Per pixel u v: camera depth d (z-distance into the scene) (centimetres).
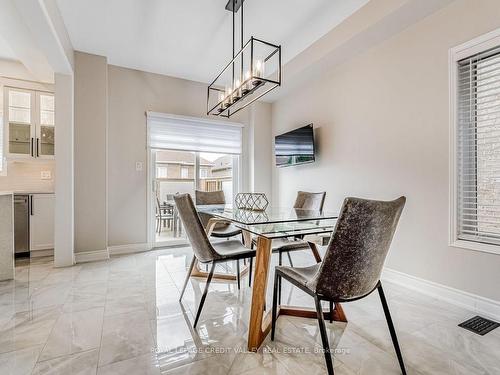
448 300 217
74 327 176
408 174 250
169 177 429
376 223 118
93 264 320
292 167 421
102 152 342
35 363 140
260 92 426
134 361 142
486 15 196
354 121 308
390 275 265
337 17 269
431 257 231
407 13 228
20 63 354
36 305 209
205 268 306
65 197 309
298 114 408
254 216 215
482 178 207
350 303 215
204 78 418
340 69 327
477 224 208
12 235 267
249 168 476
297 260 343
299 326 178
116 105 375
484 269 197
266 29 288
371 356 147
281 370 135
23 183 378
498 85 197
